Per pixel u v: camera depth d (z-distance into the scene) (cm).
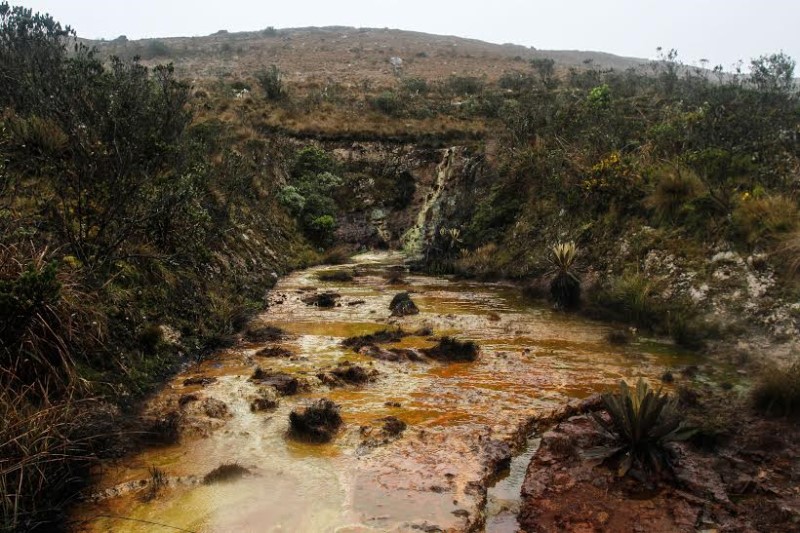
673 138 1155
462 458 409
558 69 4300
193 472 385
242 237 1141
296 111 2145
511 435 450
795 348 629
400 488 367
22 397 370
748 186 916
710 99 1511
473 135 2003
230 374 586
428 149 1952
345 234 1759
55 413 365
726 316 727
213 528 322
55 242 563
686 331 728
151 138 785
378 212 1847
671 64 2422
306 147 1889
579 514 342
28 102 811
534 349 713
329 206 1752
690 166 1010
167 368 572
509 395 545
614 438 420
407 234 1770
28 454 325
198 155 1041
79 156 673
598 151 1241
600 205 1096
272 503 350
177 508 343
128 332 552
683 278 825
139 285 632
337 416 467
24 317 404
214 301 779
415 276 1334
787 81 1647
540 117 1639
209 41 5672
